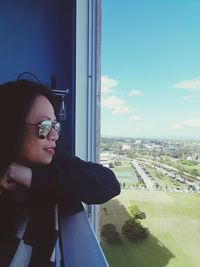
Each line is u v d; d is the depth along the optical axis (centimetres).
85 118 147
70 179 74
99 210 127
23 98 68
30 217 70
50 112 72
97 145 147
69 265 45
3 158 68
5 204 72
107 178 84
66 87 163
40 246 66
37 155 71
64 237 56
